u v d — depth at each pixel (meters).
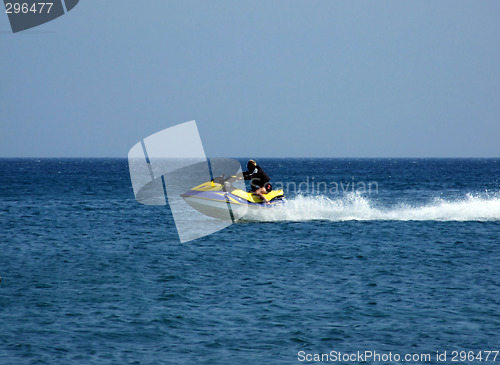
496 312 39.09
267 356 31.80
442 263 55.19
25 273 50.41
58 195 152.50
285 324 36.75
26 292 43.88
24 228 81.31
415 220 86.62
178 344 33.44
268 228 77.50
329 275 49.88
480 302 41.41
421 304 40.97
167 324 36.66
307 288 45.31
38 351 32.06
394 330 35.72
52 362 30.61
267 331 35.53
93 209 111.94
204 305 40.69
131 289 44.91
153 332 35.22
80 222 89.06
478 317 38.09
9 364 30.22
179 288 45.22
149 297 42.62
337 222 83.44
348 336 34.69
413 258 57.59
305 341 33.94
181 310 39.47
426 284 46.59
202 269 52.34
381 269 52.31
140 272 51.00
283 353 32.25
